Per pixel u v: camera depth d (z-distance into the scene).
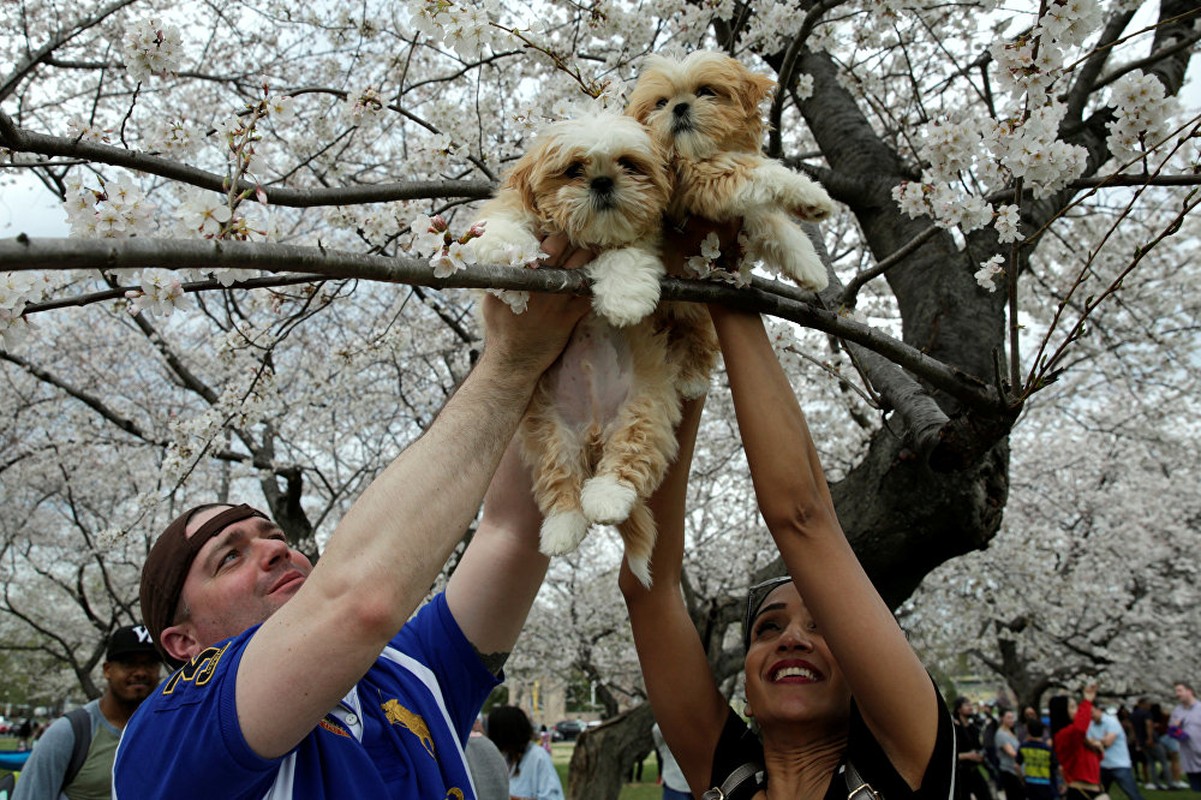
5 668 27.64
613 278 1.61
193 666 1.43
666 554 1.96
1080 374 10.23
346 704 1.54
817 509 1.61
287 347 8.48
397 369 8.43
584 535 1.75
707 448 9.70
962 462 2.82
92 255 0.92
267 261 1.08
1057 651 15.42
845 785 1.61
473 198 3.57
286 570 1.91
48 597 15.30
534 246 1.68
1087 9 2.19
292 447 8.92
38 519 11.23
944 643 15.48
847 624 1.55
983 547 3.92
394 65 5.48
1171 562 14.54
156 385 9.55
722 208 1.78
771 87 1.99
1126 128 2.47
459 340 8.34
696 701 1.93
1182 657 15.48
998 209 2.71
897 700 1.54
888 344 2.03
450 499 1.39
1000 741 10.46
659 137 1.85
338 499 9.00
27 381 9.17
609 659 14.95
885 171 4.73
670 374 1.85
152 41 2.68
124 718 3.00
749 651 1.92
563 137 1.76
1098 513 13.61
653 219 1.74
